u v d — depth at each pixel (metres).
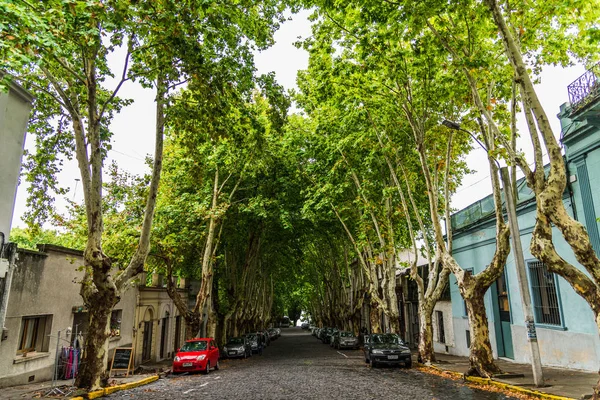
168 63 10.98
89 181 12.11
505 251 12.74
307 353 27.61
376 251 21.33
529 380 11.67
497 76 11.79
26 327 13.18
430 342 17.20
